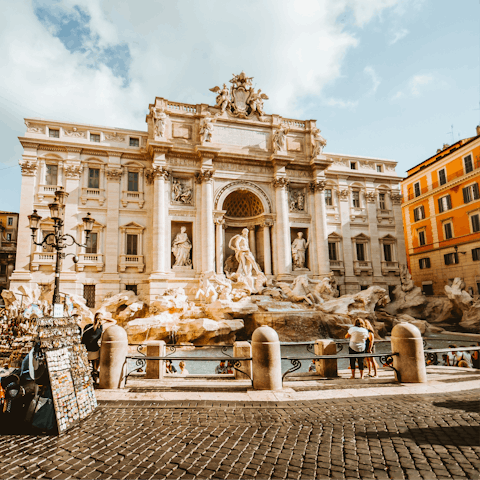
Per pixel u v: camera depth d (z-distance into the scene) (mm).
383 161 47281
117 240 34906
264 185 39531
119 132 36688
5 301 30734
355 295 35000
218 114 38969
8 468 5289
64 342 7602
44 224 33219
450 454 5711
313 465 5398
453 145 44531
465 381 10555
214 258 35875
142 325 27188
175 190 36281
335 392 9484
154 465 5406
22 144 33625
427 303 41781
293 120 42594
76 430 6832
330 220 43531
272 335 10031
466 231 41219
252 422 7316
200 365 21062
